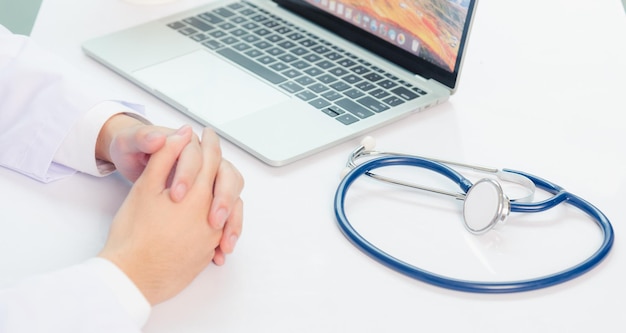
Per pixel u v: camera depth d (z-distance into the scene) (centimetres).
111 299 67
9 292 66
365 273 77
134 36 118
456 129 102
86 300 66
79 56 115
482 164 95
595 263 79
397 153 94
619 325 73
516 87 113
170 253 73
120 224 75
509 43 125
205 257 75
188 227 75
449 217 86
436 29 105
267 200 87
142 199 76
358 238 80
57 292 66
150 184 77
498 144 99
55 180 88
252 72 109
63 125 89
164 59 112
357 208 87
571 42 127
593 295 76
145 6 129
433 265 79
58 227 81
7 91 93
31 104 92
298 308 72
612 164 97
